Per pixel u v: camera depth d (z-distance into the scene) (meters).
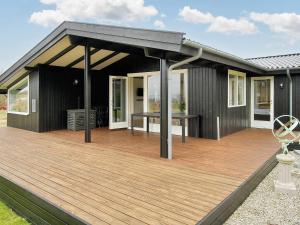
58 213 2.86
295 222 3.03
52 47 7.37
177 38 4.29
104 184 3.61
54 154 5.48
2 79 10.09
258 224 2.97
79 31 6.21
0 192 4.09
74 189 3.42
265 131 8.53
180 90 7.86
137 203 2.97
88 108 6.80
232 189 3.39
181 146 6.19
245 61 6.56
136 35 4.95
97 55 8.30
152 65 8.57
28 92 9.30
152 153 5.53
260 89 9.38
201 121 7.34
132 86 9.54
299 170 4.94
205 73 7.19
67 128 9.40
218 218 2.87
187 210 2.78
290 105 8.66
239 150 5.73
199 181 3.71
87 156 5.29
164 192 3.30
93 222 2.53
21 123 9.84
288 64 8.79
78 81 9.72
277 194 3.91
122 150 5.84
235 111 8.23
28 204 3.38
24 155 5.41
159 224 2.48
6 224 3.25
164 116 5.09
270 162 5.08
